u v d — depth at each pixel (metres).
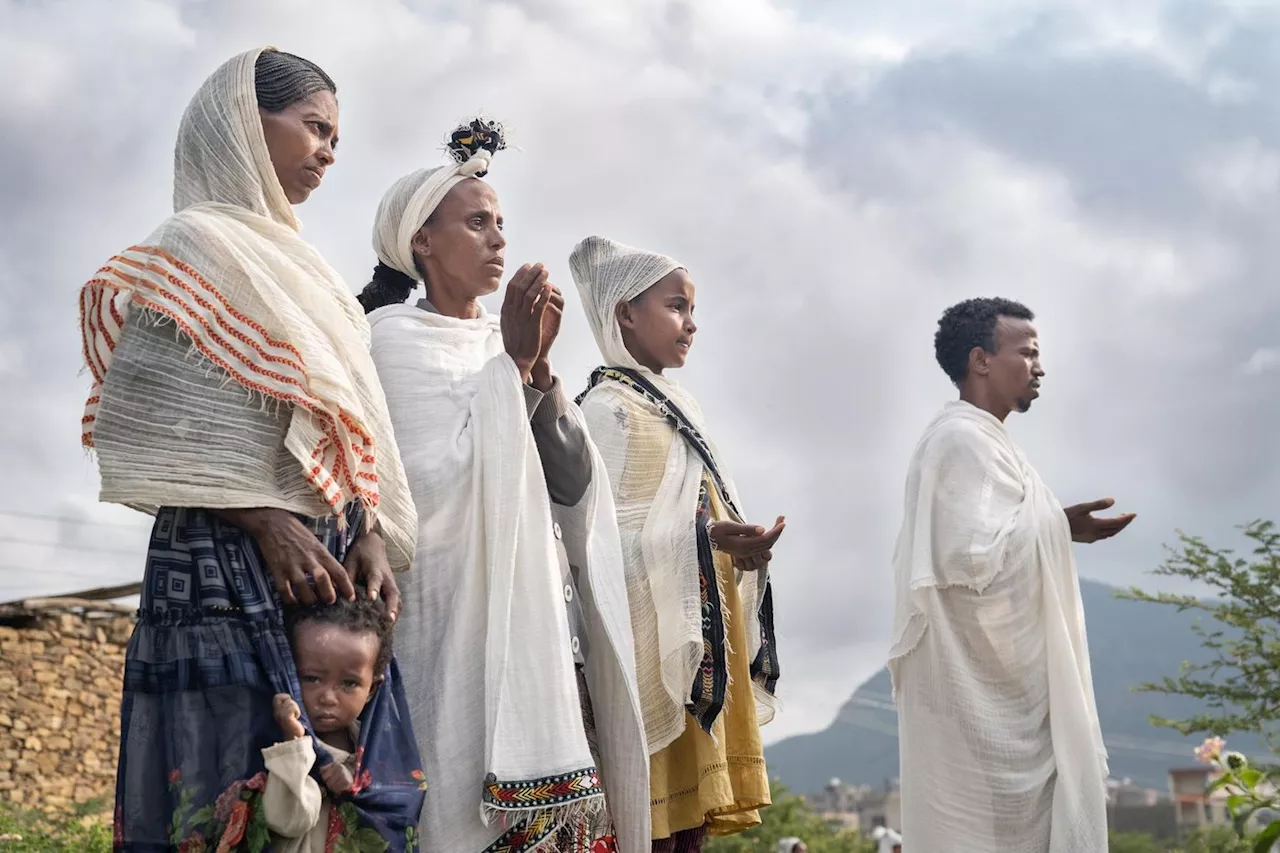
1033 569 6.79
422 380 4.80
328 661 3.85
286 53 4.52
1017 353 7.35
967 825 6.54
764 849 31.00
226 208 4.25
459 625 4.43
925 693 6.75
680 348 6.26
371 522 4.18
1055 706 6.66
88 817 18.95
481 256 5.20
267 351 3.98
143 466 3.85
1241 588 12.43
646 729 5.41
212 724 3.76
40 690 20.11
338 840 3.77
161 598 3.87
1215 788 6.49
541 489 4.62
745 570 5.72
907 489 7.18
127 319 4.00
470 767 4.27
